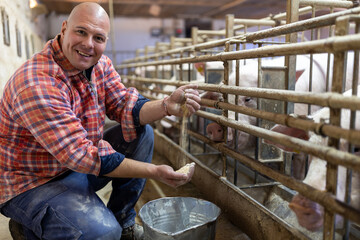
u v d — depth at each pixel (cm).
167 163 344
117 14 1132
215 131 227
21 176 158
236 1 699
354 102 109
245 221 194
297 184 142
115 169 154
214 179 236
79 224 148
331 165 125
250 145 277
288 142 142
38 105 142
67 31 150
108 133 209
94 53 156
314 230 154
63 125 145
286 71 216
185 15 1044
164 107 183
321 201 126
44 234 153
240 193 200
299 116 145
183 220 191
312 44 126
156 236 154
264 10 673
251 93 170
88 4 152
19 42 423
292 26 162
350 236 164
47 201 153
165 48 749
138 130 194
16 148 156
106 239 151
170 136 404
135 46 1227
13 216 163
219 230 201
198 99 183
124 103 193
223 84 210
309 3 232
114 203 194
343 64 118
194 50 282
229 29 314
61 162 146
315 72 290
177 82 297
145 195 261
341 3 238
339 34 120
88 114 171
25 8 489
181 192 265
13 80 149
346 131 112
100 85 183
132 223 196
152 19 1185
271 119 154
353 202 144
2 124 156
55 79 150
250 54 171
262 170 171
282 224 161
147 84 587
